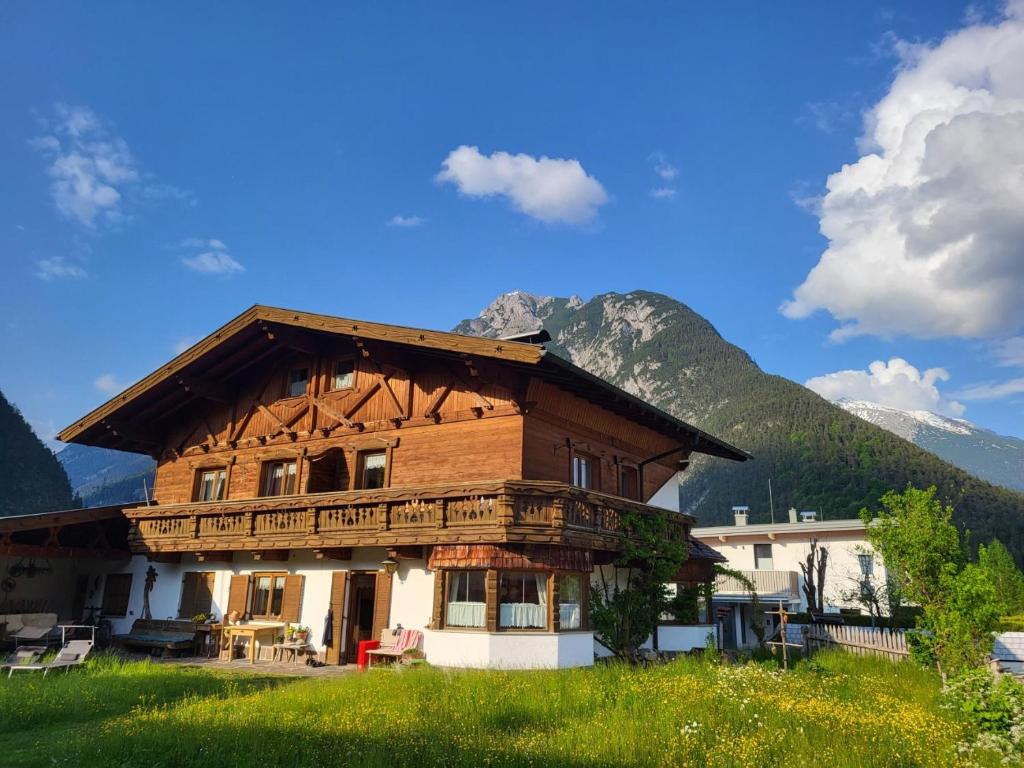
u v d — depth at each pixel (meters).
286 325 20.64
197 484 23.83
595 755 8.35
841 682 14.80
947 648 15.41
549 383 18.45
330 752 8.38
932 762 8.47
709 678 13.85
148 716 10.47
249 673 16.23
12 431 121.81
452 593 16.53
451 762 8.01
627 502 18.41
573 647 16.28
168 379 22.55
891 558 17.08
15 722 10.82
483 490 15.95
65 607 23.88
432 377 19.64
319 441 21.27
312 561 20.02
